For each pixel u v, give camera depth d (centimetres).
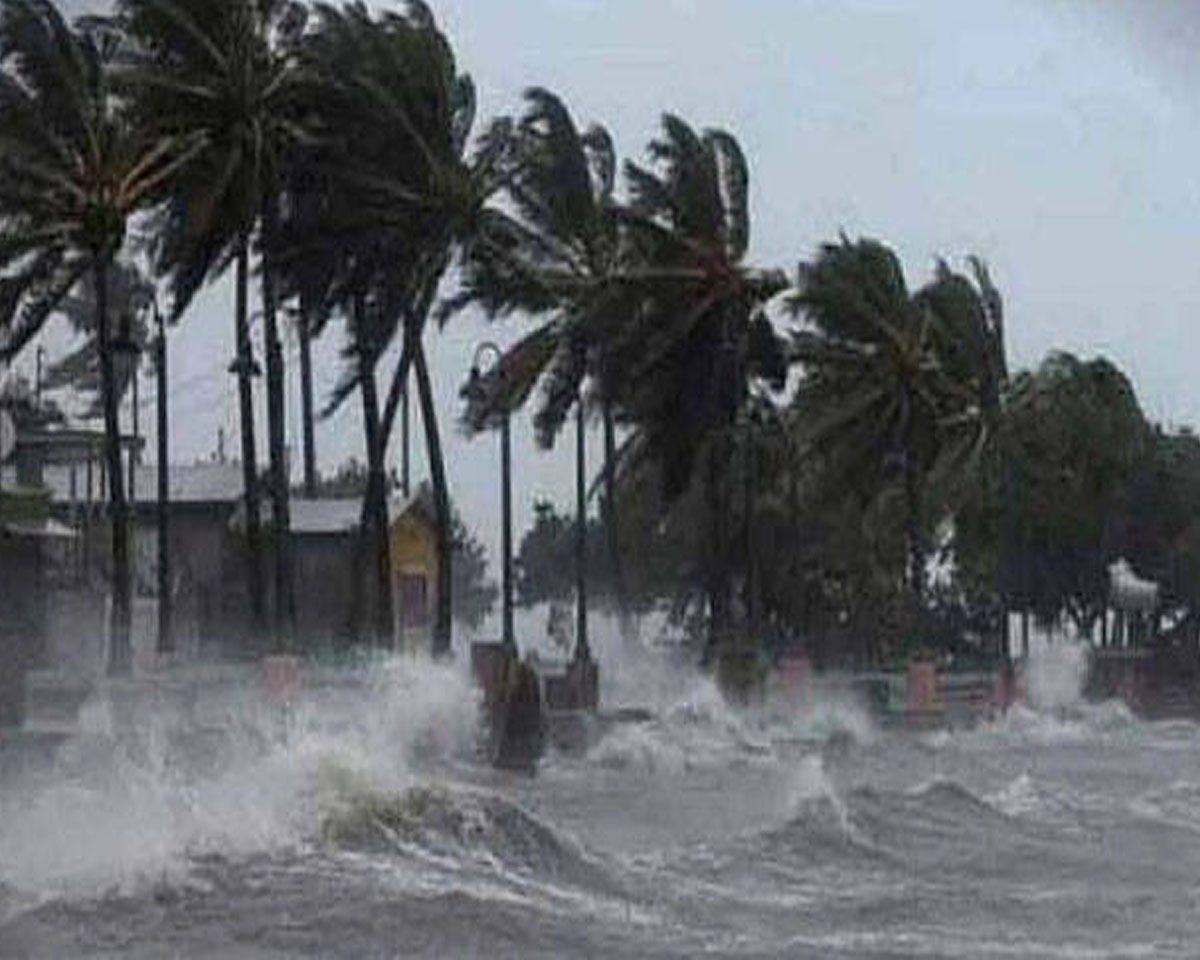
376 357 11138
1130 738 11050
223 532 14125
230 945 3027
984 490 15912
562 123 12238
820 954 3053
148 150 10350
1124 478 18075
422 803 4050
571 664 10831
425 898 3341
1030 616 17675
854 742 9450
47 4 10150
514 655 7794
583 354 12662
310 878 3481
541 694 7750
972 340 15175
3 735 6206
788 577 15925
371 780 4209
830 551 16175
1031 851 4509
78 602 11725
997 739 10712
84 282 13212
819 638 15975
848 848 4400
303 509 14025
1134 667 15300
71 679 8612
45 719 7319
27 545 9656
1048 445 16562
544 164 12212
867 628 15975
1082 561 17638
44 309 10462
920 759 8581
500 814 4072
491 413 12038
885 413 14638
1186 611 18800
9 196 10200
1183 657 15888
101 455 13462
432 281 11100
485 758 7181
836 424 14662
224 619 13638
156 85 10350
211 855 3653
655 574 17238
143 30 10394
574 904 3434
